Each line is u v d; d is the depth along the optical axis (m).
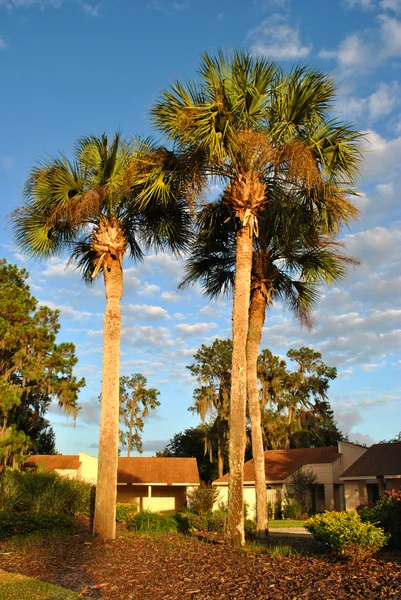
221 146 11.23
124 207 13.35
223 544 10.46
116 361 12.45
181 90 11.52
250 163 11.66
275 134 11.55
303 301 15.91
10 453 26.20
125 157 12.83
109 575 8.16
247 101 11.45
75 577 8.10
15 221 13.48
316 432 41.28
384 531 10.21
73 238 14.36
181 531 14.07
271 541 12.54
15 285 30.72
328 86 11.52
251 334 14.66
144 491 35.09
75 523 14.45
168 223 13.70
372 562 8.62
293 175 11.62
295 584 7.23
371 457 27.84
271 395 41.47
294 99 11.41
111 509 11.75
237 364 11.04
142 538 11.74
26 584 7.45
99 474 11.84
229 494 10.49
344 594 6.64
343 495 31.98
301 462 33.88
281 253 14.80
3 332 26.48
